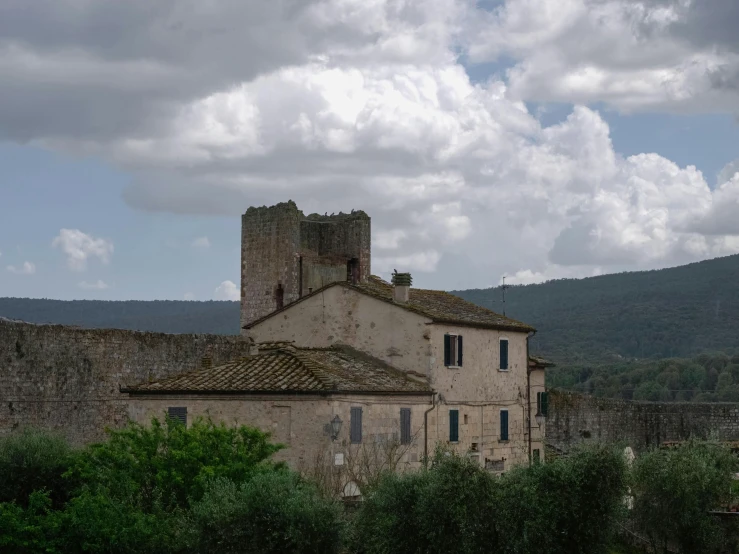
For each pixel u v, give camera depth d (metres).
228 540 36.34
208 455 39.88
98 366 60.75
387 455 45.97
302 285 89.38
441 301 56.78
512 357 57.56
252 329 55.22
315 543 36.62
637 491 46.72
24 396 56.38
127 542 37.09
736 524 46.22
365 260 91.25
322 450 43.41
